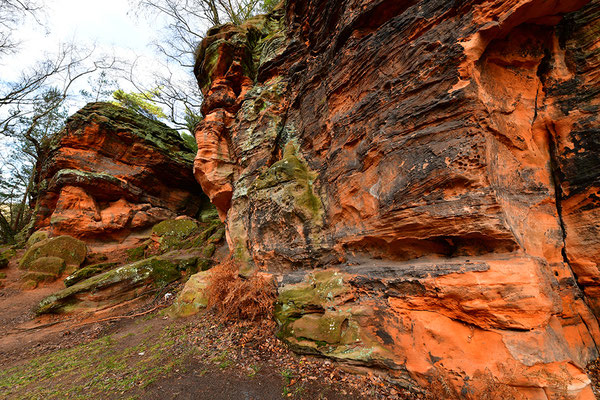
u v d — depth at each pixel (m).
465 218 3.16
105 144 15.45
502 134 3.50
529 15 3.27
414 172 3.68
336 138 5.52
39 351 6.28
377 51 4.75
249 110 9.02
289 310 4.98
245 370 3.98
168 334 5.89
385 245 4.31
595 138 3.44
